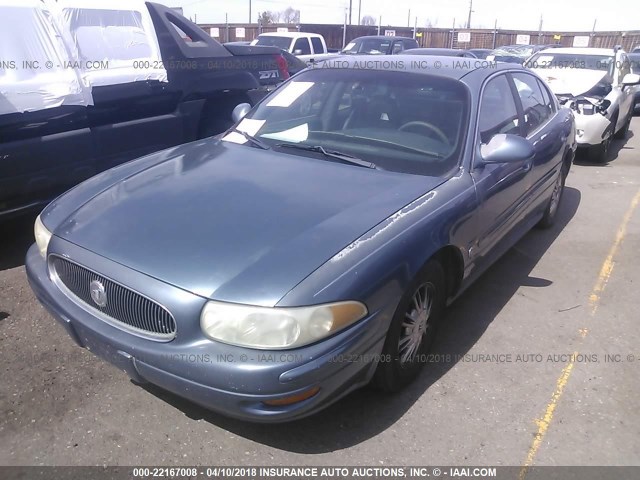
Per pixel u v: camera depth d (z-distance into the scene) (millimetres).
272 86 7109
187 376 2305
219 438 2672
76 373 3074
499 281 4422
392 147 3404
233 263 2385
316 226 2611
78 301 2689
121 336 2461
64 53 4840
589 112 8242
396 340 2775
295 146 3541
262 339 2236
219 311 2260
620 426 2861
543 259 4887
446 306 3387
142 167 3408
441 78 3744
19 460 2502
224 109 6406
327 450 2627
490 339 3592
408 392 3035
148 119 5516
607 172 8133
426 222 2828
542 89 5078
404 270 2625
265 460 2561
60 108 4762
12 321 3562
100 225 2727
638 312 4020
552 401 3025
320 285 2309
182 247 2488
